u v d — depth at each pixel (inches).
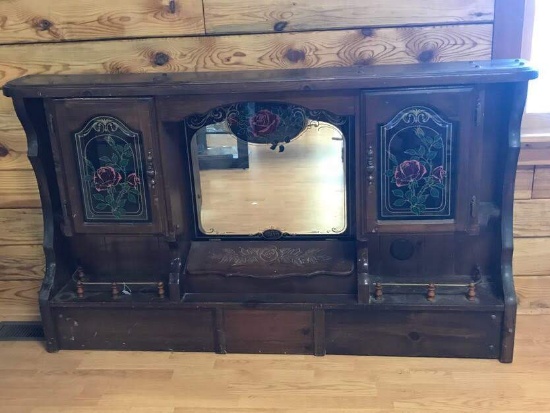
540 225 81.7
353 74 66.8
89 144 71.4
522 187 80.2
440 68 67.4
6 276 90.0
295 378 74.1
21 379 76.1
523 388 70.9
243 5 74.4
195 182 78.3
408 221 70.4
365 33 74.2
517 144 67.6
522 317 84.5
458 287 76.2
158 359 78.9
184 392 72.6
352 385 72.5
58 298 79.4
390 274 78.4
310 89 66.2
